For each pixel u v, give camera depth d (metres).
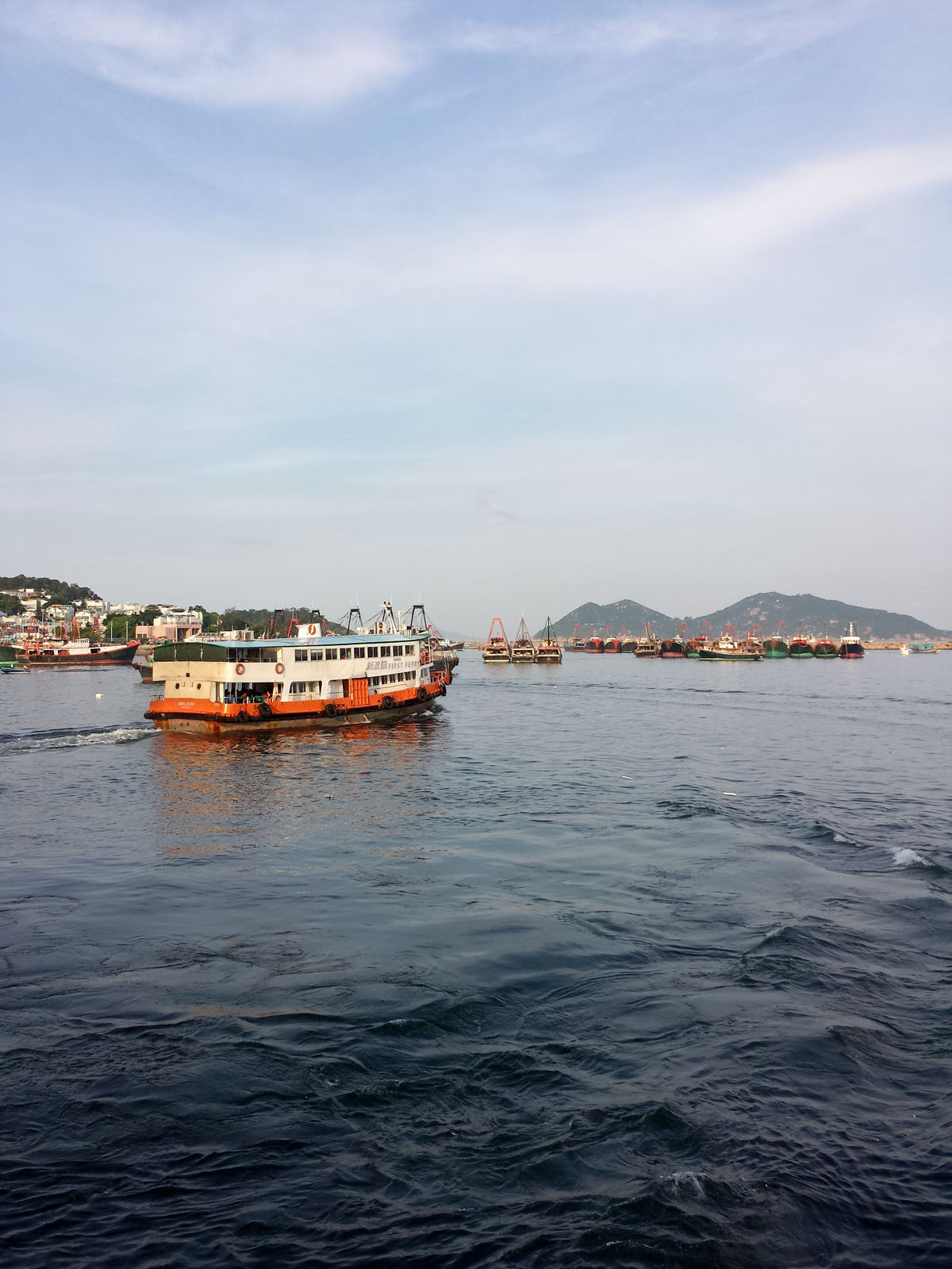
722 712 114.88
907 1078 21.39
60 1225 16.33
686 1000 25.48
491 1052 22.56
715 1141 18.89
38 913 33.31
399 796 55.41
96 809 51.50
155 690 144.25
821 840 43.62
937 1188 17.47
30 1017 24.38
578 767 67.19
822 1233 16.30
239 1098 20.41
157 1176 17.73
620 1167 18.08
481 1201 17.12
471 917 32.81
